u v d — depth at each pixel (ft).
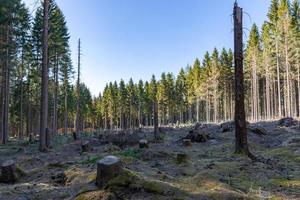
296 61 165.58
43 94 62.80
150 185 23.99
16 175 34.17
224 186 24.97
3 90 116.47
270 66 184.14
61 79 169.07
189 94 299.99
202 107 311.47
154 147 61.77
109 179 25.18
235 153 42.86
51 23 128.06
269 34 189.67
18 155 61.52
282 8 164.76
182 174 31.71
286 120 91.30
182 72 326.44
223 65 249.55
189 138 69.21
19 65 143.74
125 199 23.00
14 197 26.25
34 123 185.26
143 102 333.01
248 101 252.42
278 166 36.50
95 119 364.17
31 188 29.01
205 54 287.07
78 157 50.88
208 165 35.63
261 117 207.72
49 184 30.27
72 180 29.81
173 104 314.35
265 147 56.85
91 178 27.99
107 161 25.73
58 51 140.77
